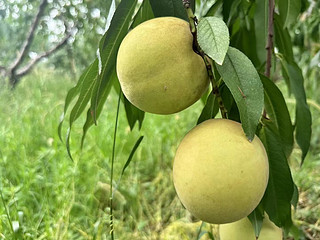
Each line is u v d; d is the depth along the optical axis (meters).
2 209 0.61
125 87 0.28
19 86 1.53
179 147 0.28
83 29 1.96
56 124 1.06
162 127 1.10
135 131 1.08
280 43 0.51
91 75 0.35
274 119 0.38
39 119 1.08
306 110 0.46
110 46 0.33
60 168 0.75
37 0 2.09
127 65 0.27
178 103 0.28
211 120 0.28
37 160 0.78
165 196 0.87
